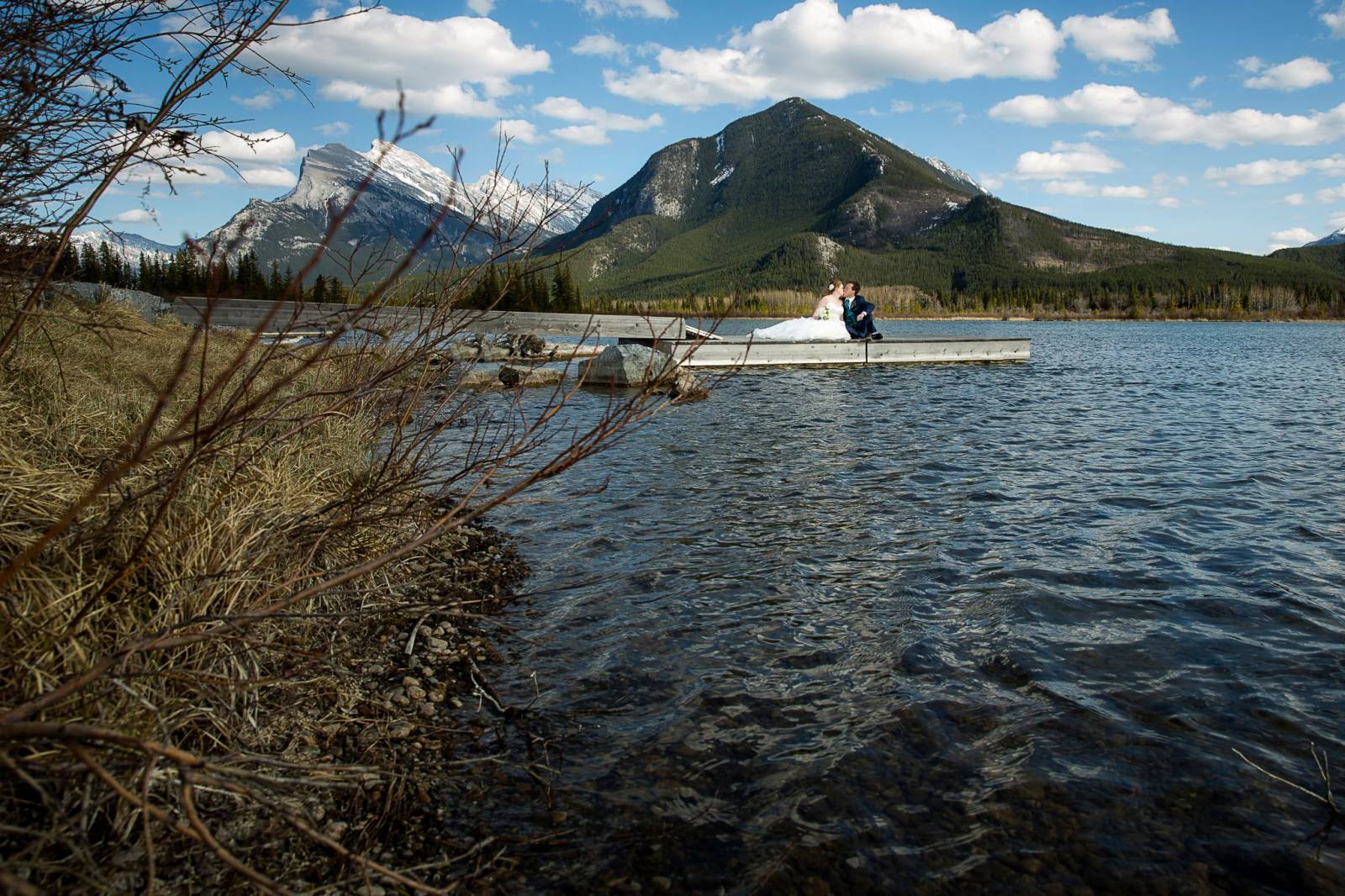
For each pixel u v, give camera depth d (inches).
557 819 107.1
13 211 122.8
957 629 172.2
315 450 203.2
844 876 97.0
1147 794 113.9
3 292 128.7
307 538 145.7
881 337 853.2
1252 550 227.5
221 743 103.9
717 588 196.4
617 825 106.1
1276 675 151.0
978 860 100.1
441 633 167.5
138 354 313.9
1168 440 411.8
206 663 110.0
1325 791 114.7
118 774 86.9
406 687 141.9
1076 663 155.7
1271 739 128.7
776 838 104.0
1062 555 222.7
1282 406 562.3
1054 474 326.6
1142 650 161.6
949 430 436.1
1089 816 109.0
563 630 171.2
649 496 285.4
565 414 467.8
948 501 281.6
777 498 283.3
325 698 131.0
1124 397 608.1
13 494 116.9
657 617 178.2
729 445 382.9
